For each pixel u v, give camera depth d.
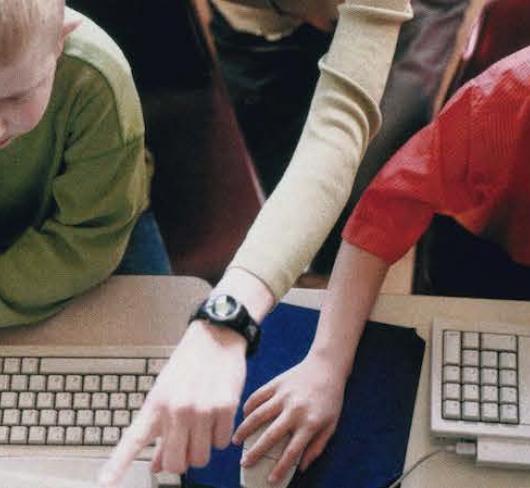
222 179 1.72
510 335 1.17
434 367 1.16
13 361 1.21
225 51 1.75
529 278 1.51
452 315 1.23
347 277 1.19
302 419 1.11
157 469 0.96
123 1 1.75
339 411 1.14
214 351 0.95
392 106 1.67
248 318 0.97
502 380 1.14
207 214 1.70
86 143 1.18
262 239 1.02
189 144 1.75
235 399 0.93
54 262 1.25
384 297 1.24
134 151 1.21
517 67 1.12
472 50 1.67
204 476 1.13
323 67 1.13
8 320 1.24
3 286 1.24
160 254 1.62
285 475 1.10
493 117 1.13
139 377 1.19
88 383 1.19
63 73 1.12
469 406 1.13
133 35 1.75
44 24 0.86
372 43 1.13
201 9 1.73
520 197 1.26
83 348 1.21
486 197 1.26
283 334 1.21
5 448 1.17
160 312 1.26
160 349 1.21
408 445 1.15
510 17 1.65
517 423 1.12
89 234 1.25
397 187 1.19
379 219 1.20
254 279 1.00
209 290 1.27
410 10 1.16
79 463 1.15
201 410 0.91
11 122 0.95
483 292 1.53
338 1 1.66
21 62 0.87
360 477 1.13
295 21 1.70
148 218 1.67
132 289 1.28
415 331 1.21
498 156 1.17
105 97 1.14
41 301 1.25
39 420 1.18
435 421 1.12
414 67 1.68
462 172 1.20
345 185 1.09
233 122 1.75
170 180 1.72
